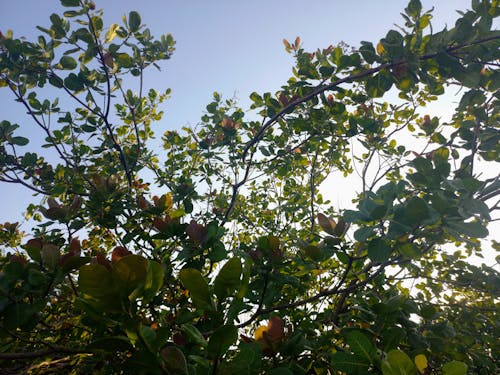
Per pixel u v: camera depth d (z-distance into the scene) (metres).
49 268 1.92
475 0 2.37
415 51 2.50
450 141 3.21
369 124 3.73
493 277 3.37
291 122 3.88
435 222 1.81
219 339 1.08
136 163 4.37
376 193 2.20
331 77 3.22
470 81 2.45
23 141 3.75
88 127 4.11
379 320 2.27
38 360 2.77
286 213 5.18
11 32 3.42
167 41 4.10
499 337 3.50
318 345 2.45
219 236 2.50
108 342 1.12
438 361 2.62
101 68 3.73
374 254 1.98
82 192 3.79
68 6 3.25
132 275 1.00
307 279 3.49
